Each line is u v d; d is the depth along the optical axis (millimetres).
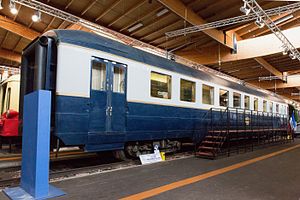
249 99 11680
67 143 4492
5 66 15203
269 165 6086
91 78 4922
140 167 5566
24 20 9898
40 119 3422
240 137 9836
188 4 8484
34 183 3346
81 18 8836
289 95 27016
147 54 6598
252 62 14234
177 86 7172
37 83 4461
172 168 5492
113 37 9828
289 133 15797
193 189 3857
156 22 9406
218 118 9000
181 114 7238
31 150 3518
